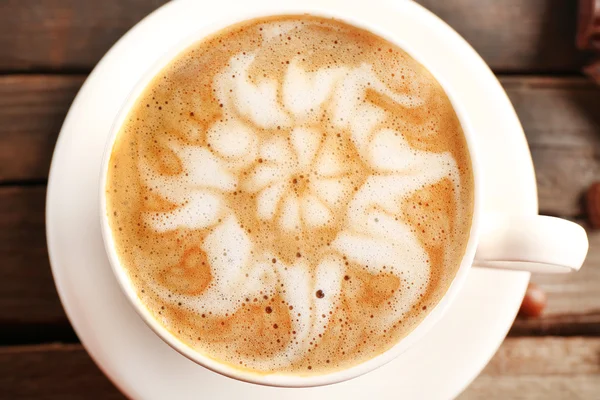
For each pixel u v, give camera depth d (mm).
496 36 293
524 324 291
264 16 234
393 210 233
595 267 291
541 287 291
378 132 235
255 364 228
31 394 281
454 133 234
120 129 231
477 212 224
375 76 236
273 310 230
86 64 285
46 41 284
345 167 234
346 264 231
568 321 290
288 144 235
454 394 249
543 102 294
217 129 234
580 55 294
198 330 229
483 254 223
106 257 246
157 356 246
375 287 231
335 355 228
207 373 247
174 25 250
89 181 247
